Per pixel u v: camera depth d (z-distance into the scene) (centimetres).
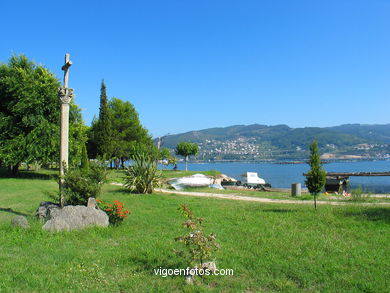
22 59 3428
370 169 9475
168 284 584
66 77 1179
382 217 1182
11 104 3161
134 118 6066
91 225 1000
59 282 586
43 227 946
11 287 561
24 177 3341
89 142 5650
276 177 6444
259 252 770
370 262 692
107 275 633
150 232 996
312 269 651
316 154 1439
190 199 1920
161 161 4866
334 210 1382
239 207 1566
